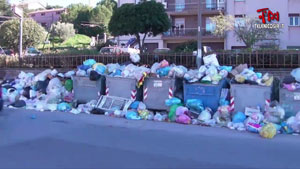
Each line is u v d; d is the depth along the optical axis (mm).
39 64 17938
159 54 14328
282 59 12547
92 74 12430
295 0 32531
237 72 11156
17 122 9641
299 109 9781
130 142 7426
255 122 9141
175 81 11430
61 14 79875
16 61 18750
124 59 15078
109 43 40719
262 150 6980
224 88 10938
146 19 20531
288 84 9977
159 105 11516
